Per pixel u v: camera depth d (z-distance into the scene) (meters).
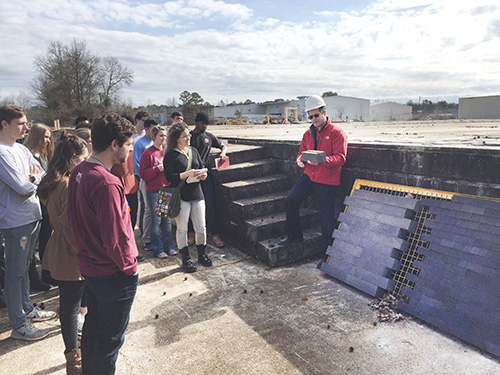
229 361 2.89
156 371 2.80
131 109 50.56
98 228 2.15
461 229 3.41
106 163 2.25
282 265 4.86
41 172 3.47
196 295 4.08
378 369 2.73
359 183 4.68
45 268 2.70
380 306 3.64
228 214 5.67
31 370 2.88
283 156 6.22
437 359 2.83
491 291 2.99
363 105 68.44
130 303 2.31
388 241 3.92
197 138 5.45
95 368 2.27
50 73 48.09
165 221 5.34
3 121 3.11
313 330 3.30
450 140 5.30
